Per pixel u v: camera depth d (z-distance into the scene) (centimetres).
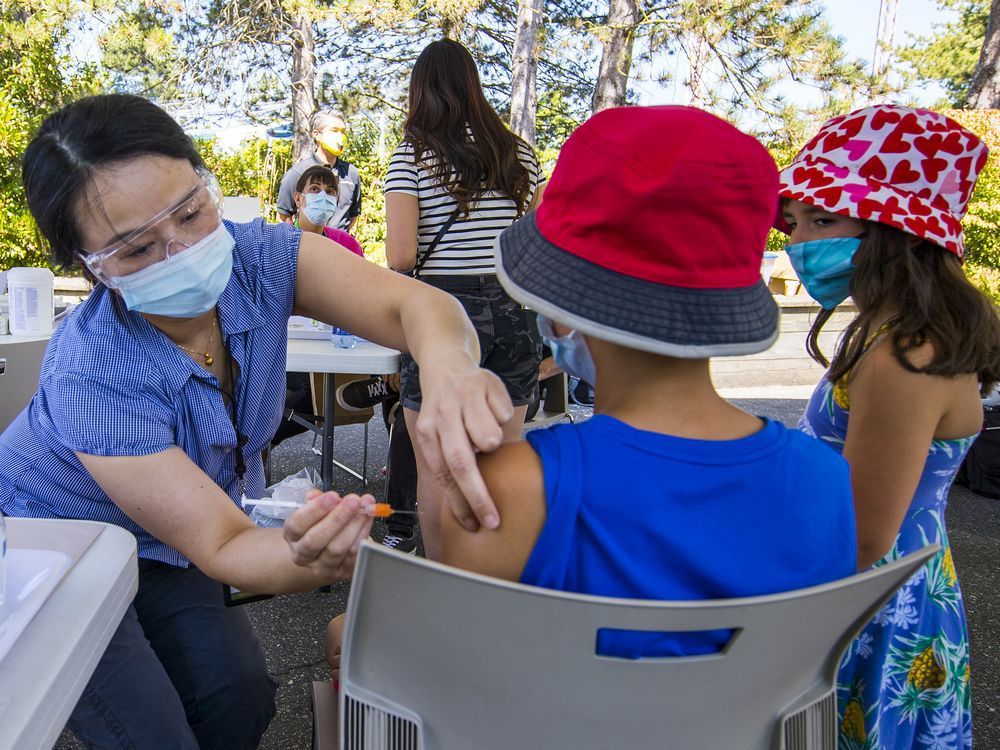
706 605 62
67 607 79
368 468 395
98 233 106
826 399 130
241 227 138
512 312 246
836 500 80
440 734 74
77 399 111
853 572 84
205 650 131
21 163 109
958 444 120
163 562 135
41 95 736
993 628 257
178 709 122
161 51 1188
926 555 72
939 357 108
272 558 100
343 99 1400
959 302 114
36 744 64
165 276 111
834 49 1068
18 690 66
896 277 115
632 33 1098
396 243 244
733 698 73
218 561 104
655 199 70
